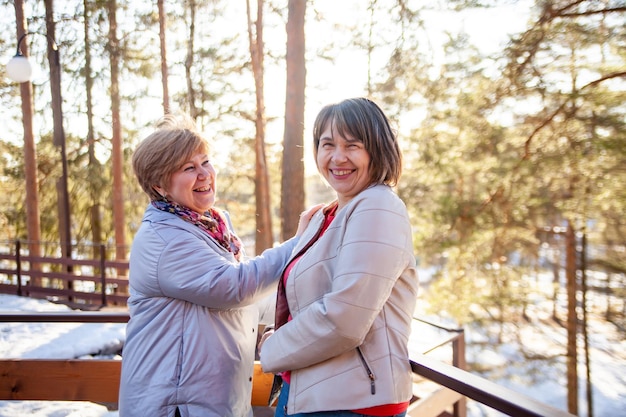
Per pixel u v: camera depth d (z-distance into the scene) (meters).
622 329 9.88
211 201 1.73
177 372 1.56
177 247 1.56
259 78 12.53
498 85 7.83
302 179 7.62
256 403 2.39
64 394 2.38
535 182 8.11
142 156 1.64
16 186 13.67
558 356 9.73
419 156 9.61
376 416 1.26
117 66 12.65
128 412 1.58
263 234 13.23
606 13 6.88
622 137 6.64
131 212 14.71
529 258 10.83
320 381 1.27
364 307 1.19
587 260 9.64
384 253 1.21
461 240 8.93
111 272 14.09
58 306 8.87
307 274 1.34
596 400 11.54
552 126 7.61
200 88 13.14
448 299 9.40
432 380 1.47
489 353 11.01
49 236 13.98
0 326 6.32
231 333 1.67
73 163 13.20
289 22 7.66
